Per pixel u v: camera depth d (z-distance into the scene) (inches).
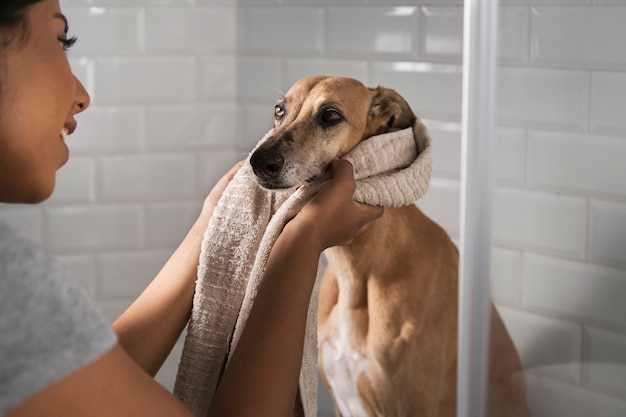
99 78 71.1
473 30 24.5
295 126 36.7
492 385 26.0
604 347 25.8
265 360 24.8
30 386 16.7
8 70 21.3
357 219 31.0
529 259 25.5
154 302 32.9
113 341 18.6
